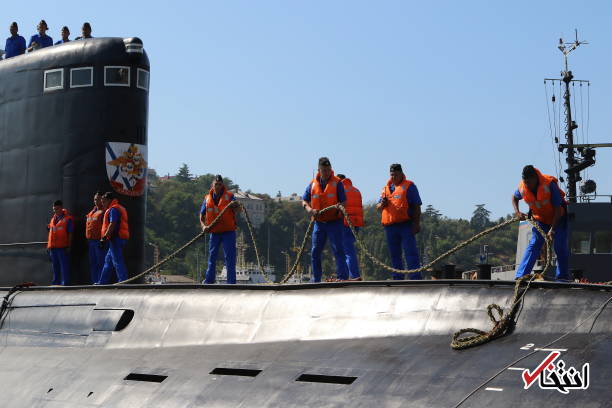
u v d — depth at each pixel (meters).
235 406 8.26
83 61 13.70
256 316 9.92
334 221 11.90
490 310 7.90
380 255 98.38
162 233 158.75
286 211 175.00
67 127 13.79
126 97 13.79
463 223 145.12
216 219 12.98
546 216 9.82
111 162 13.69
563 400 6.50
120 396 9.55
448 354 7.74
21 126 14.36
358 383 7.75
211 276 13.54
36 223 14.11
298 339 9.26
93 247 13.76
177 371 9.55
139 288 11.81
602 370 6.66
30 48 16.34
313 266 12.31
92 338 11.58
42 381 10.87
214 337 10.13
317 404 7.68
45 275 14.05
